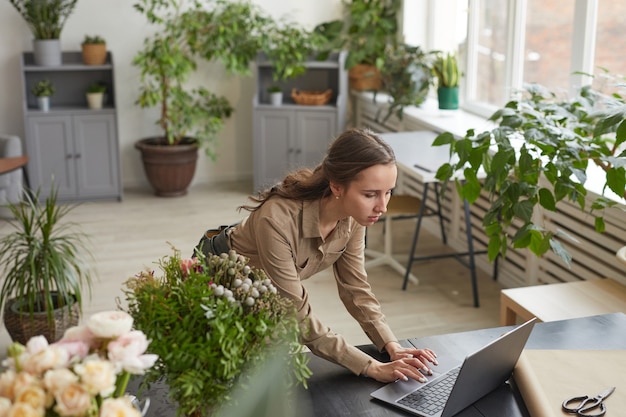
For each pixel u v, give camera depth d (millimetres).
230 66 6930
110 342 1395
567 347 2418
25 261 3785
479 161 3131
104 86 6910
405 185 6602
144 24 7113
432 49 6984
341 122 7203
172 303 1700
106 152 6859
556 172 3084
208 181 7645
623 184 2971
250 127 7617
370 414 2039
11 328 3908
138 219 6426
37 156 6746
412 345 2424
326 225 2348
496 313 4715
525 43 5586
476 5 6160
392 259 5359
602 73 4789
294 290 2270
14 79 6961
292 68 6969
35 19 6637
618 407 1989
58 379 1294
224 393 1689
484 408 2051
